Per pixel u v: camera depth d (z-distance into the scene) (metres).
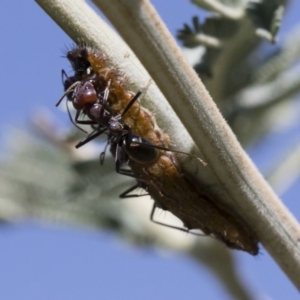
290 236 0.15
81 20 0.14
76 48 0.15
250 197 0.14
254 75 0.17
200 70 0.16
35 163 0.18
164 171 0.15
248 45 0.16
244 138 0.17
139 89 0.15
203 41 0.16
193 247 0.18
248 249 0.15
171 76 0.14
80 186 0.17
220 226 0.15
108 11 0.13
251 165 0.14
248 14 0.16
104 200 0.18
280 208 0.15
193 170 0.15
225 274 0.18
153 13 0.14
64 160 0.18
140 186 0.15
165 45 0.14
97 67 0.15
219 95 0.17
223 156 0.14
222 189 0.15
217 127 0.14
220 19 0.16
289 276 0.15
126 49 0.15
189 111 0.14
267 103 0.17
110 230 0.18
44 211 0.18
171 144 0.15
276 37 0.15
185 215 0.15
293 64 0.17
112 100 0.15
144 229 0.18
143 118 0.15
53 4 0.14
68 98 0.15
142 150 0.15
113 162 0.17
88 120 0.16
